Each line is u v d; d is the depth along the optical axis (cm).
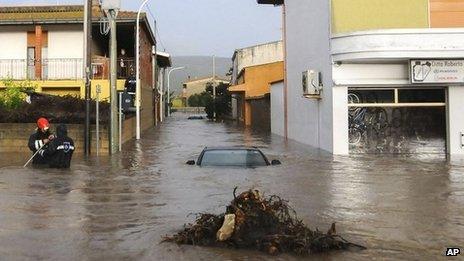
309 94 2019
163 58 4806
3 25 2939
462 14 1786
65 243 611
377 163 1532
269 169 1283
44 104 1959
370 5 1802
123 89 2706
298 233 586
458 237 642
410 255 563
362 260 543
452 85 1805
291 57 2636
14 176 1206
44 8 3181
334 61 1833
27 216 761
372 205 855
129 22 2931
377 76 1831
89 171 1312
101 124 1809
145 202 873
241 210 602
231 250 575
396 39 1728
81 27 2945
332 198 919
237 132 3244
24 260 546
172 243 603
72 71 2906
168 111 7088
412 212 797
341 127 1844
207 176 1164
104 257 555
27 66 2944
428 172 1313
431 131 1867
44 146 1406
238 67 5438
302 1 2339
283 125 2881
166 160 1584
